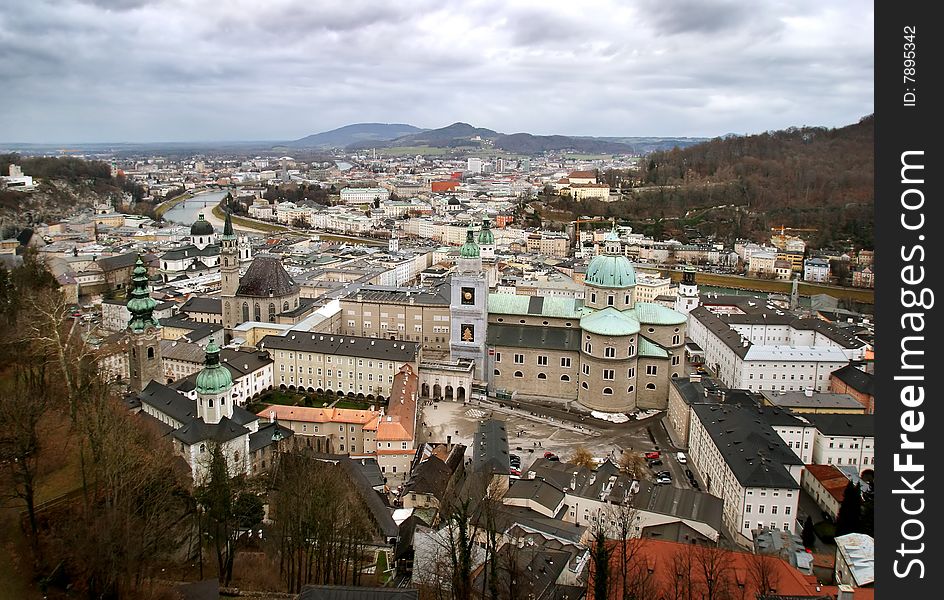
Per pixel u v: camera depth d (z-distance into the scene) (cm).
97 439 11981
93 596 9644
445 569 12306
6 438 11462
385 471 18838
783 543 14175
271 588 11900
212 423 17062
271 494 15625
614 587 11306
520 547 13225
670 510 14500
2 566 9806
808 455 19475
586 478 16375
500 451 17700
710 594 10625
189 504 13088
